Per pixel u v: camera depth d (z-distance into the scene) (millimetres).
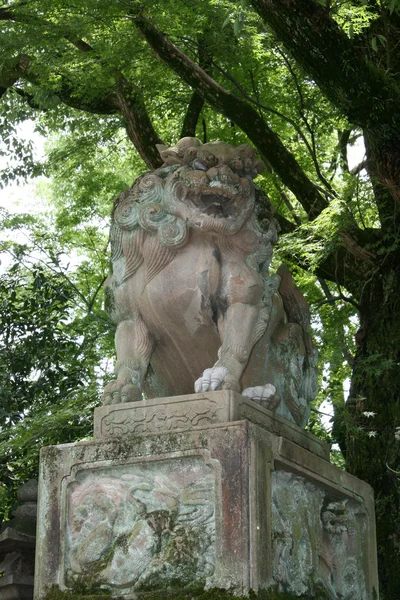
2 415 9031
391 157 7352
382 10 7871
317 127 10688
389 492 8172
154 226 5027
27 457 8359
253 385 5277
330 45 6660
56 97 9367
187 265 5035
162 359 5285
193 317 5023
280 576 4523
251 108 9391
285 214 11633
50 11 8867
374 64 7645
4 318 9383
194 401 4641
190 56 9984
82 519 4656
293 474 4906
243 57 9391
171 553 4430
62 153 11148
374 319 8898
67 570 4598
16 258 9914
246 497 4363
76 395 9000
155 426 4672
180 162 5172
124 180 12656
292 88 10570
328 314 9734
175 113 11258
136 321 5160
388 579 7805
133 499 4594
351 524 5512
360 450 8461
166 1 8383
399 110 6957
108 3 8375
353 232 8922
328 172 11750
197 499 4461
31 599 5707
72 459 4742
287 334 5570
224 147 5188
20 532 5703
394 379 8531
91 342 9805
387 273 8953
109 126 10758
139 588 4434
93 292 12328
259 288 5105
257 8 6734
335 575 5219
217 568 4297
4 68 9438
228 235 5066
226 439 4457
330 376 10234
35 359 9406
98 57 9383
